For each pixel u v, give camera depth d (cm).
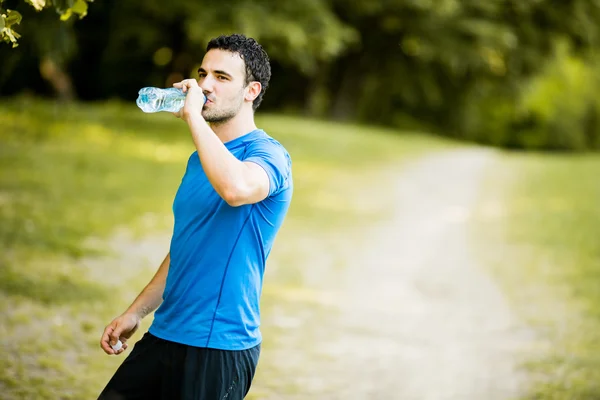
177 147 2438
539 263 1388
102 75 4238
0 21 437
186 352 389
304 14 3150
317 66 4391
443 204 1980
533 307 1112
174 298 397
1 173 1722
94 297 963
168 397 394
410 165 2705
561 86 6538
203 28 2875
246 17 2903
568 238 1616
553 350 920
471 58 4034
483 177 2555
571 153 6631
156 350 396
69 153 2080
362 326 979
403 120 5391
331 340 916
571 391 786
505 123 6438
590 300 1155
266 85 407
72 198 1559
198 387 388
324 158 2614
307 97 4528
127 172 1927
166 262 433
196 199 395
